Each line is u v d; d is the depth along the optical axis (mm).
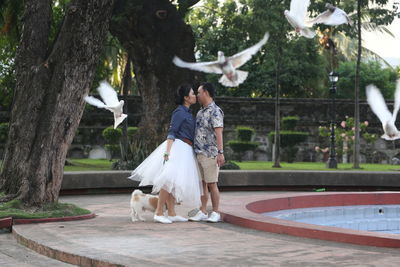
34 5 7332
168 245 4996
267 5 18812
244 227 6219
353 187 13016
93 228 6070
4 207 6836
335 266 4062
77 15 7109
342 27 18906
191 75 15578
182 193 6332
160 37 15266
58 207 7125
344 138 23922
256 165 19609
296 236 5578
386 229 8750
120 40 15656
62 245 5047
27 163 7086
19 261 4895
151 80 15500
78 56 7109
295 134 25219
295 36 22719
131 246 4953
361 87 34219
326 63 33031
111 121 25828
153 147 15273
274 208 8555
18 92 7273
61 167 7250
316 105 26531
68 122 7168
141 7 14984
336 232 5262
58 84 7094
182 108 6559
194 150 6590
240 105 26547
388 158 26297
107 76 22094
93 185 11188
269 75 30859
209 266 4055
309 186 12875
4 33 14242
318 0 18797
